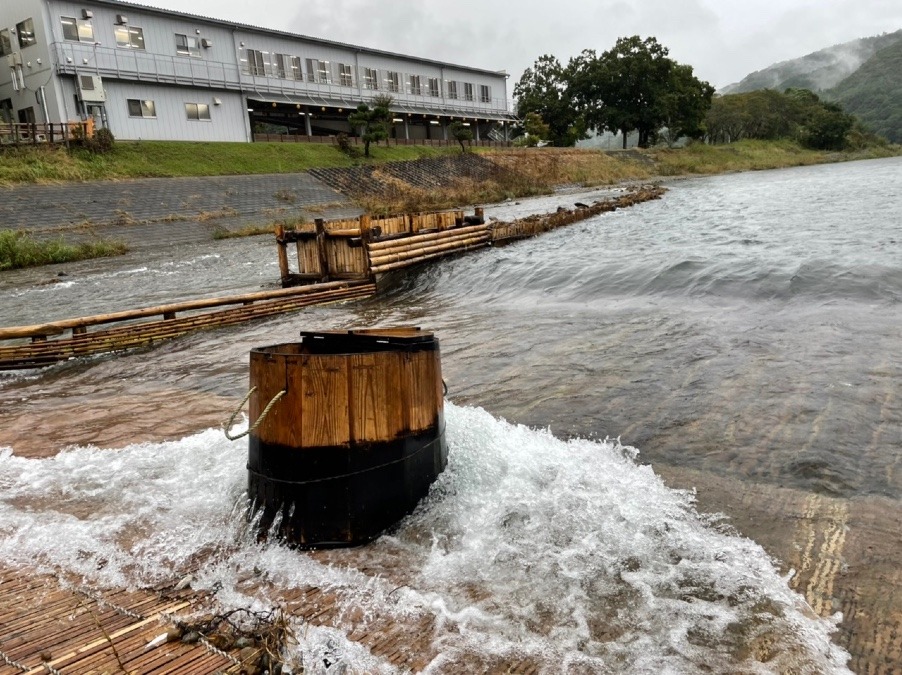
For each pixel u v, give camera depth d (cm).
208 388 614
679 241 1308
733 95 7612
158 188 2705
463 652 224
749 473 361
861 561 272
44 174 2531
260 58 3950
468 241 1454
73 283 1417
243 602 258
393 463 312
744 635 231
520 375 574
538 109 6556
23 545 313
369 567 283
